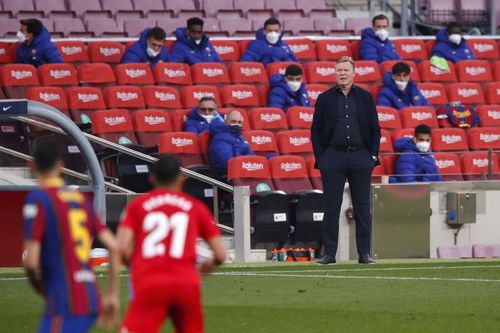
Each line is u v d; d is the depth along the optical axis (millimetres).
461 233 66062
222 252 26203
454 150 74438
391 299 42844
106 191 62812
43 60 73625
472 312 39438
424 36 93938
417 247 64750
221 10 97812
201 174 64750
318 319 37750
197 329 25484
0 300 42375
